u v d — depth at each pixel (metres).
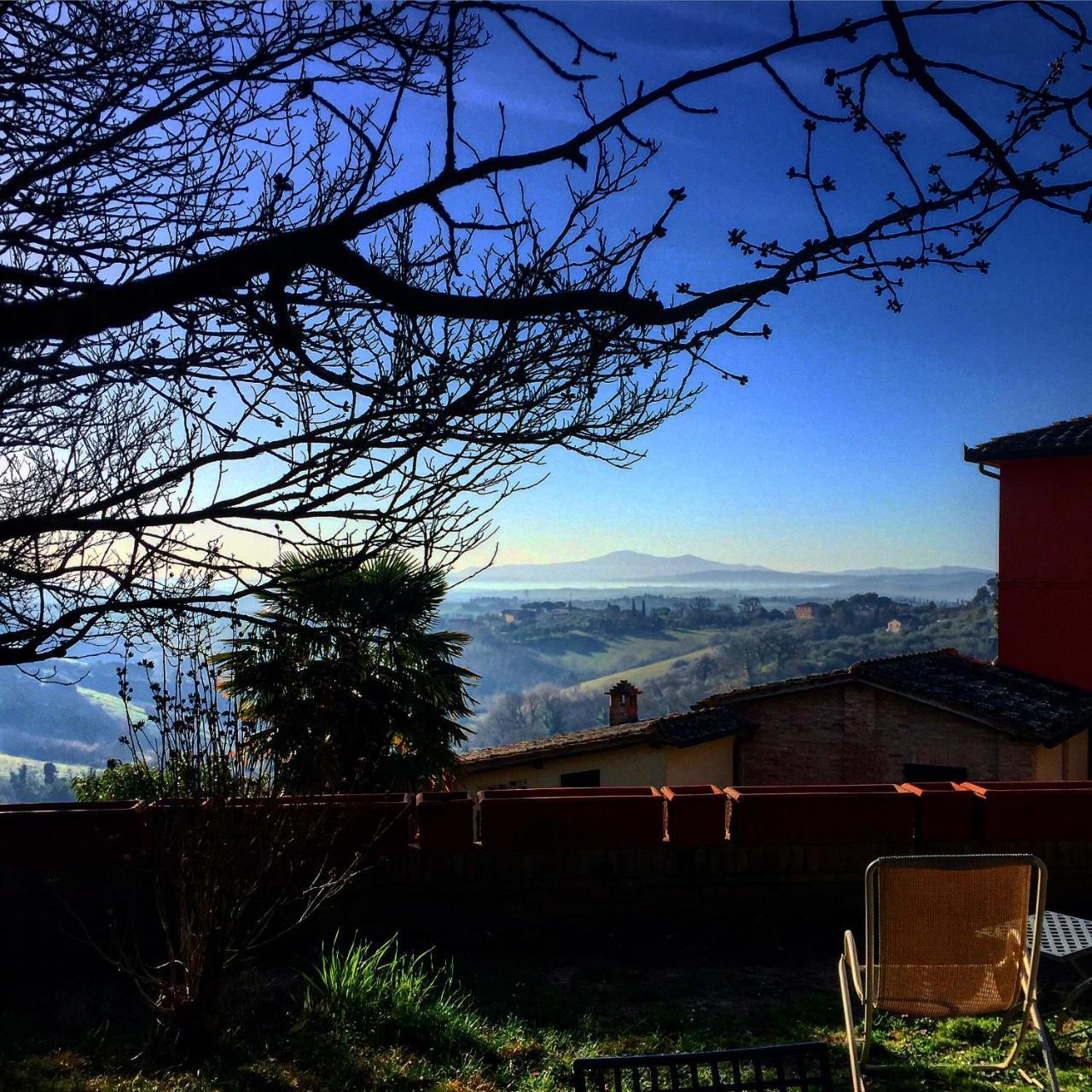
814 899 6.59
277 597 2.63
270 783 5.08
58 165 2.31
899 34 2.14
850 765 17.02
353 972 5.13
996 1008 4.09
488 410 2.42
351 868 5.64
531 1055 4.70
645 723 18.75
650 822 6.49
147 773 5.20
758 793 6.60
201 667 4.80
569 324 2.42
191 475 2.51
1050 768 15.79
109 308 2.06
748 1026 5.04
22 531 2.35
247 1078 4.36
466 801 6.39
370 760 10.23
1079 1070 4.46
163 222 2.63
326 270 2.48
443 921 6.35
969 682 16.55
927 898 4.03
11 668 2.59
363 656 3.10
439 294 2.22
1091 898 6.61
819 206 2.33
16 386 2.50
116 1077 4.35
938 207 2.29
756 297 2.37
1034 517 16.97
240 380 2.51
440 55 2.45
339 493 2.43
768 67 2.25
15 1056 4.59
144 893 6.05
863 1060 4.22
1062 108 2.27
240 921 5.00
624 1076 4.37
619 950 6.30
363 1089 4.29
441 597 10.77
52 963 5.96
